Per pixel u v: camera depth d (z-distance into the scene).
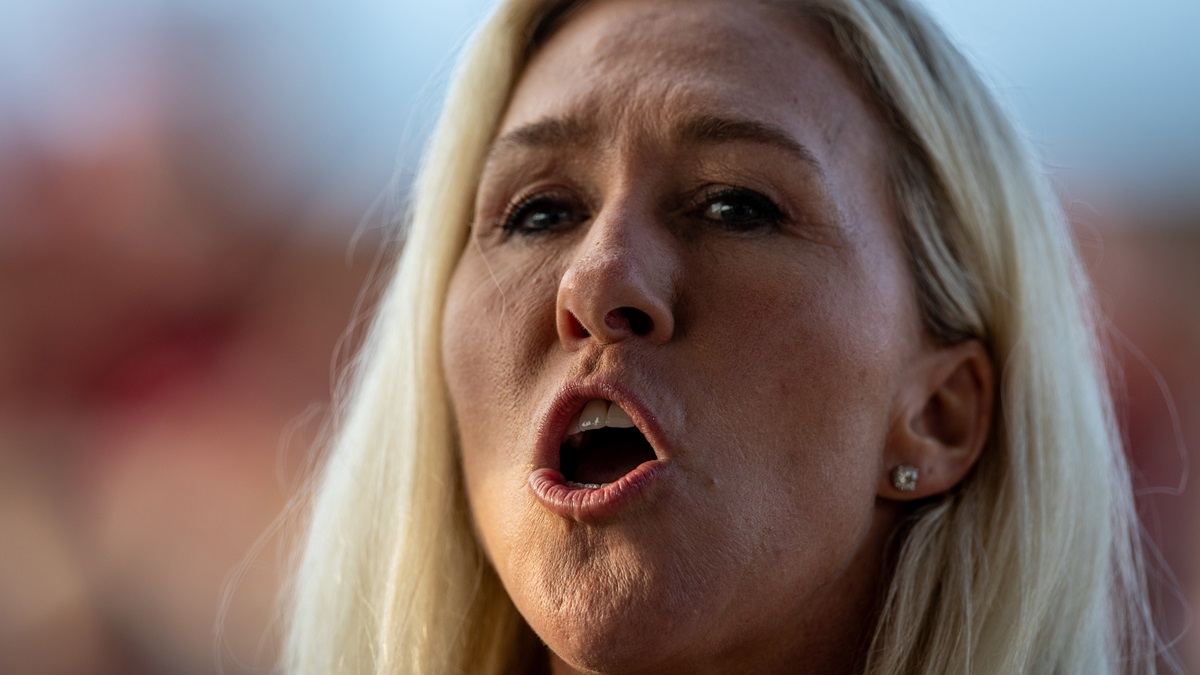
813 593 2.72
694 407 2.53
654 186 2.77
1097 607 3.13
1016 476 3.03
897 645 2.87
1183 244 7.49
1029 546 3.00
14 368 8.66
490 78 3.21
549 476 2.58
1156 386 7.04
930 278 3.00
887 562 2.95
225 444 8.44
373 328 3.72
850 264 2.76
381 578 3.31
